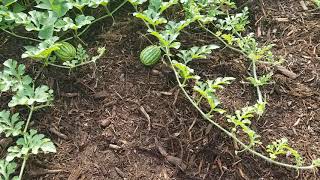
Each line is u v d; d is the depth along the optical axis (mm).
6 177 573
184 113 664
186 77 649
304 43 751
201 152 628
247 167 618
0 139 627
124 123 652
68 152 625
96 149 628
